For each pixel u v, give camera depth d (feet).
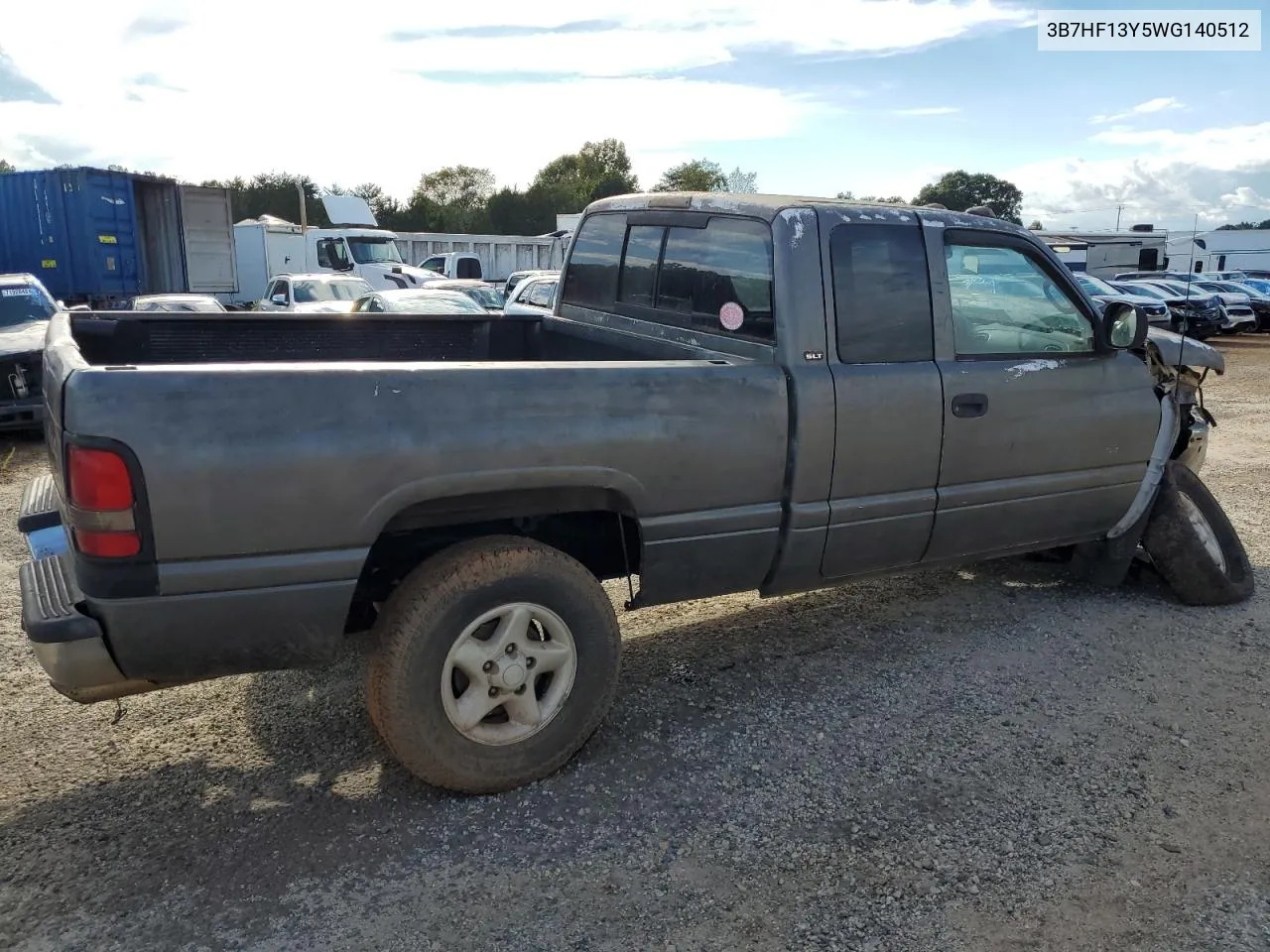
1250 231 130.21
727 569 12.10
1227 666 14.38
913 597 17.31
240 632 9.32
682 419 11.17
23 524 11.52
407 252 94.94
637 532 12.37
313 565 9.40
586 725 11.25
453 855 9.73
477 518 10.64
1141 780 11.21
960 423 13.33
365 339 16.07
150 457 8.64
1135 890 9.29
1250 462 29.68
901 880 9.39
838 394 12.18
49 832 10.02
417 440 9.68
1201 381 19.11
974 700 13.23
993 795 10.87
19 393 30.68
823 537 12.53
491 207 238.68
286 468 9.14
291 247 84.07
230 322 14.88
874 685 13.69
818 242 12.34
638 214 15.26
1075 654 14.82
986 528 14.19
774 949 8.44
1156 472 16.20
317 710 12.82
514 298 46.68
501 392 10.14
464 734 10.49
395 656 9.98
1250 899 9.16
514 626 10.60
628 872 9.48
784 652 14.89
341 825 10.22
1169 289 80.38
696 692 13.47
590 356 16.01
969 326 13.69
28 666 14.08
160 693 13.28
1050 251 14.62
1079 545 17.03
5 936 8.46
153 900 8.97
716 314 13.35
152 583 8.86
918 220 13.24
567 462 10.46
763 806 10.61
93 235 60.23
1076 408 14.61
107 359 14.01
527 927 8.68
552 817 10.41
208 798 10.70
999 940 8.58
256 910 8.86
